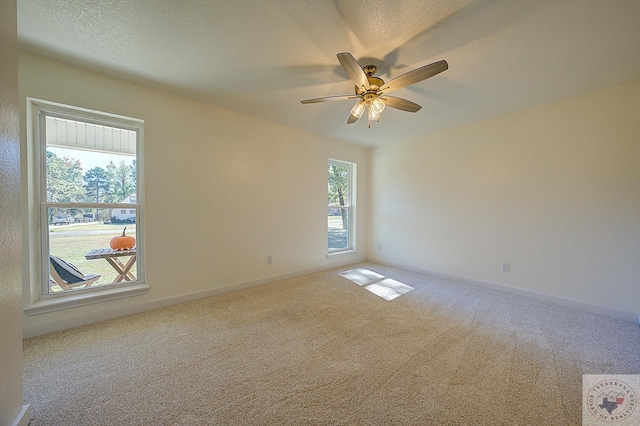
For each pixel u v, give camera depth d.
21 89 2.00
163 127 2.67
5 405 1.09
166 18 1.61
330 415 1.32
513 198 3.14
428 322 2.38
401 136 4.18
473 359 1.80
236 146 3.22
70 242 2.33
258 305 2.78
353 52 1.93
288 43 1.85
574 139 2.70
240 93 2.68
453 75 2.26
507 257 3.21
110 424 1.26
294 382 1.57
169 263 2.75
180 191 2.80
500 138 3.24
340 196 4.74
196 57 2.04
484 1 1.46
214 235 3.07
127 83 2.45
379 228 4.78
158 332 2.18
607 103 2.50
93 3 1.49
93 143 2.41
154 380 1.58
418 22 1.63
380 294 3.14
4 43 1.08
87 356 1.82
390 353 1.88
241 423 1.27
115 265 2.55
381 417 1.31
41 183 2.18
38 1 1.46
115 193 2.53
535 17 1.57
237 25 1.67
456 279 3.69
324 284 3.54
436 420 1.29
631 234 2.41
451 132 3.73
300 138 3.89
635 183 2.38
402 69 2.16
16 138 1.17
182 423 1.27
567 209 2.76
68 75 2.17
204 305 2.77
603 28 1.66
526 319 2.45
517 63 2.07
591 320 2.44
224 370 1.68
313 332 2.19
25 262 2.05
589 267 2.64
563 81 2.37
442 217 3.85
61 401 1.39
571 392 1.48
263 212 3.51
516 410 1.35
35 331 2.08
